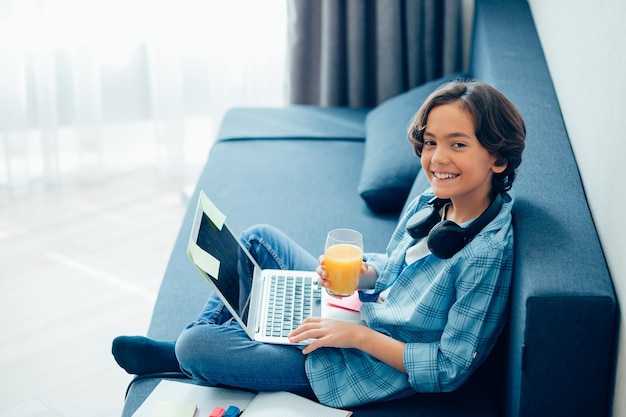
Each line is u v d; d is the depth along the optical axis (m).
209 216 1.71
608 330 1.33
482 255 1.46
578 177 1.67
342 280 1.63
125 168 3.65
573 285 1.33
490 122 1.43
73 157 3.55
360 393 1.54
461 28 3.21
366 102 3.36
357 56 3.19
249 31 3.44
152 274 2.79
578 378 1.37
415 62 3.19
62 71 3.39
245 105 3.58
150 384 1.66
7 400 2.15
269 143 2.85
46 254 2.91
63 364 2.30
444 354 1.48
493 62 2.26
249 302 1.69
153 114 3.49
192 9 3.43
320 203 2.41
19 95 3.26
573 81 1.86
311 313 1.70
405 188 2.30
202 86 3.61
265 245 1.90
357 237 1.67
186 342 1.58
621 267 1.32
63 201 3.33
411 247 1.66
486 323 1.48
